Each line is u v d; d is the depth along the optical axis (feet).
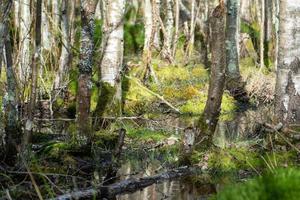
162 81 60.18
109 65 41.65
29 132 25.66
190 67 70.69
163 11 92.02
